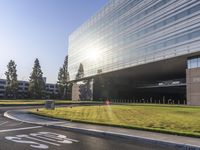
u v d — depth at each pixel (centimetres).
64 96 14375
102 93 11619
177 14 6606
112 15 10200
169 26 6875
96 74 11250
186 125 2047
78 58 13625
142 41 8069
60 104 6331
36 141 1313
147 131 1741
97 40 11481
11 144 1210
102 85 11650
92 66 11781
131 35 8738
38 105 5669
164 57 6981
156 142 1368
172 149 1245
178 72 9131
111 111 3719
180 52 6378
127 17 9062
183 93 11344
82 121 2342
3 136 1459
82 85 12825
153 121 2364
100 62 11031
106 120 2522
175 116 2848
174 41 6638
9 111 3706
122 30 9356
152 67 8350
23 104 5506
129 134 1574
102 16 11112
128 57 8838
